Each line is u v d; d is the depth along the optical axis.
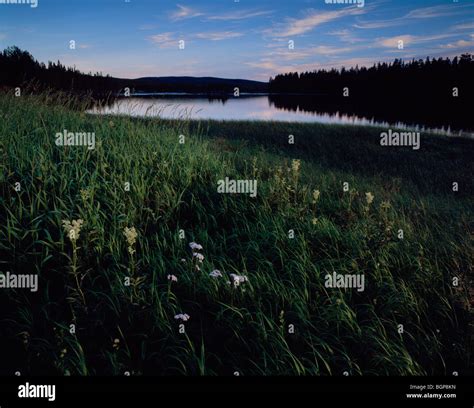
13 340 3.54
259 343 3.71
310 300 4.49
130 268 4.38
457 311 4.66
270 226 5.91
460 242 6.59
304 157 15.91
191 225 5.81
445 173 14.66
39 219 4.91
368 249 5.49
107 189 5.77
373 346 3.91
